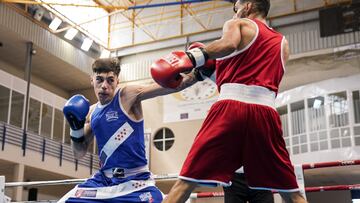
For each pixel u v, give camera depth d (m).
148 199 2.64
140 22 15.29
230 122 2.04
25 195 13.60
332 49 12.43
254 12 2.33
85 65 14.70
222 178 2.04
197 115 13.60
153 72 1.98
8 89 11.38
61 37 13.91
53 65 14.26
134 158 2.70
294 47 12.98
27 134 11.72
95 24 15.23
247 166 2.09
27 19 12.77
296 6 13.23
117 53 15.47
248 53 2.16
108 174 2.71
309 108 11.66
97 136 2.75
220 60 2.22
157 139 14.09
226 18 14.05
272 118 2.10
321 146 11.22
